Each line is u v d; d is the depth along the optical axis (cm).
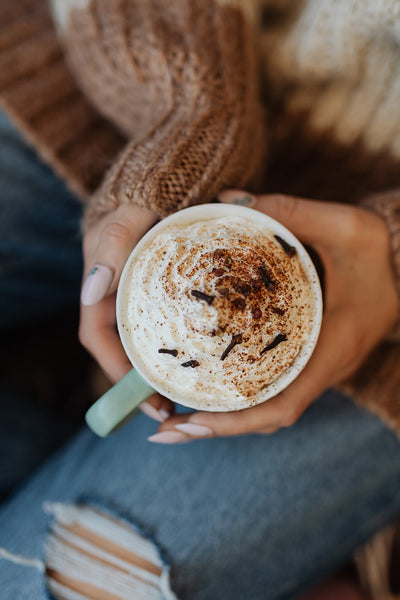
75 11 32
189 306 24
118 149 35
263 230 25
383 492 36
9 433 40
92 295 26
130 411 25
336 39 32
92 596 31
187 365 24
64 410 47
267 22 36
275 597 34
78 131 34
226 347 24
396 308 31
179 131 28
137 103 32
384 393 33
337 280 30
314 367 28
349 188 37
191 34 30
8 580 31
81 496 34
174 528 33
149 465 34
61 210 37
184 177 27
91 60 32
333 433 35
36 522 33
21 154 35
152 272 25
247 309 24
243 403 25
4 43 34
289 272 25
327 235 30
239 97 30
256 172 31
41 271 40
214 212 26
